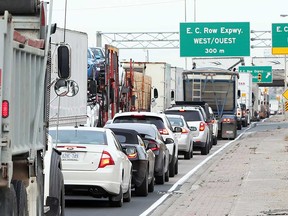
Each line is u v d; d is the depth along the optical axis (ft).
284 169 182.39
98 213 113.09
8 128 63.21
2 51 62.54
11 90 64.34
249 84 506.48
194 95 338.75
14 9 76.23
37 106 75.20
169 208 117.29
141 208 119.85
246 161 211.61
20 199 68.90
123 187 122.11
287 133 378.94
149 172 142.51
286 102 411.95
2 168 63.05
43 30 77.71
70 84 90.33
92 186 114.52
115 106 244.83
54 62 100.37
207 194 136.15
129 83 272.31
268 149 259.80
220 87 338.75
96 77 227.40
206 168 201.26
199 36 389.39
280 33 371.56
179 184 161.79
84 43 197.88
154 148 155.74
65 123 177.58
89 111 212.64
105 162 114.83
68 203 124.26
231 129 338.54
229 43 388.78
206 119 280.10
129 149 134.51
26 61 70.64
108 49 236.84
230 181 160.15
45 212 84.89
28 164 72.79
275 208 114.32
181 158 237.86
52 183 89.04
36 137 75.10
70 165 114.11
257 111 617.62
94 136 117.80
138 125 158.20
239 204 119.44
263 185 147.43
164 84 345.72
